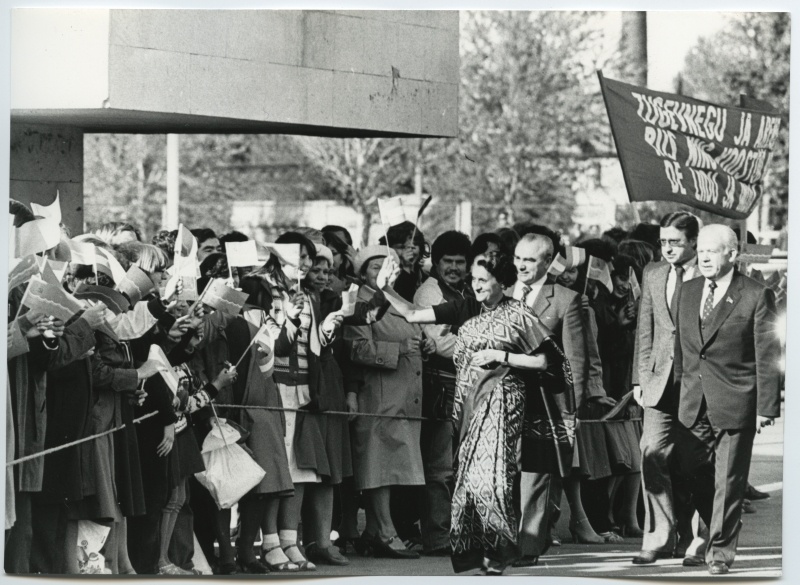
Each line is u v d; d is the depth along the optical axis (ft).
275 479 29.91
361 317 32.50
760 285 32.40
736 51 71.36
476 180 88.33
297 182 102.12
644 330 33.37
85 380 26.78
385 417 32.60
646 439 33.04
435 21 41.52
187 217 99.50
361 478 32.55
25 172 35.86
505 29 86.99
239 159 102.89
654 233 38.65
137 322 27.12
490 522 30.45
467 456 30.68
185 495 29.14
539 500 31.37
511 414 30.66
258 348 30.09
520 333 30.58
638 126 36.65
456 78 42.50
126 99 31.83
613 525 37.24
